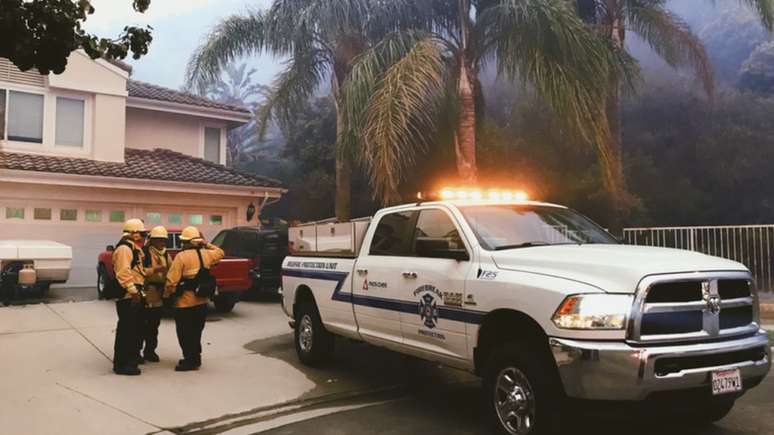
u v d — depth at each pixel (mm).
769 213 19484
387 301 6168
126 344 7203
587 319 4184
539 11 10008
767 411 5602
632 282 4215
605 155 10305
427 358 5758
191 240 7465
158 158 18312
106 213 16000
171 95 19703
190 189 16703
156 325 7898
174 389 6637
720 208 20172
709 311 4336
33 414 5676
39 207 15117
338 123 13836
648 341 4133
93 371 7309
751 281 4652
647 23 14359
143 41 5445
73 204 15547
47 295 13906
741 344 4383
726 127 20250
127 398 6266
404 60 10305
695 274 4312
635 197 17688
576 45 9922
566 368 4215
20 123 16062
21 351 8305
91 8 5121
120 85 17250
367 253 6715
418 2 12180
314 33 13352
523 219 5840
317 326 7582
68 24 4758
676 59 14898
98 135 16859
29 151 16062
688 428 5148
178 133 19656
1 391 6406
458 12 11914
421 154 11445
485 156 15094
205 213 17516
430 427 5430
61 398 6191
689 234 11430
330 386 6871
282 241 13430
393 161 9820
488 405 4961
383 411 5969
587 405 4305
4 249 12578
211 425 5602
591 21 14031
